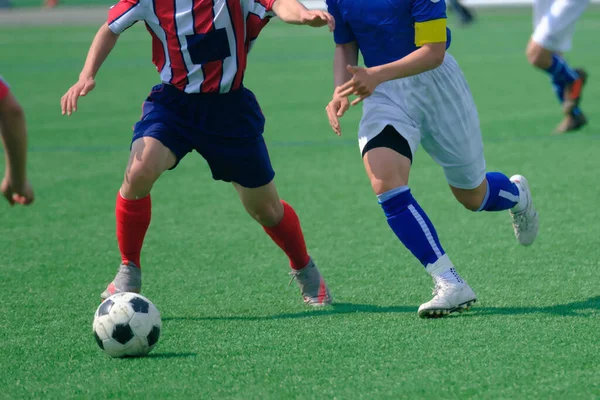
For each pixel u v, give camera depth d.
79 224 24.03
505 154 31.89
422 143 16.42
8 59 75.06
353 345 13.70
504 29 94.69
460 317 15.10
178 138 15.42
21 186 14.07
